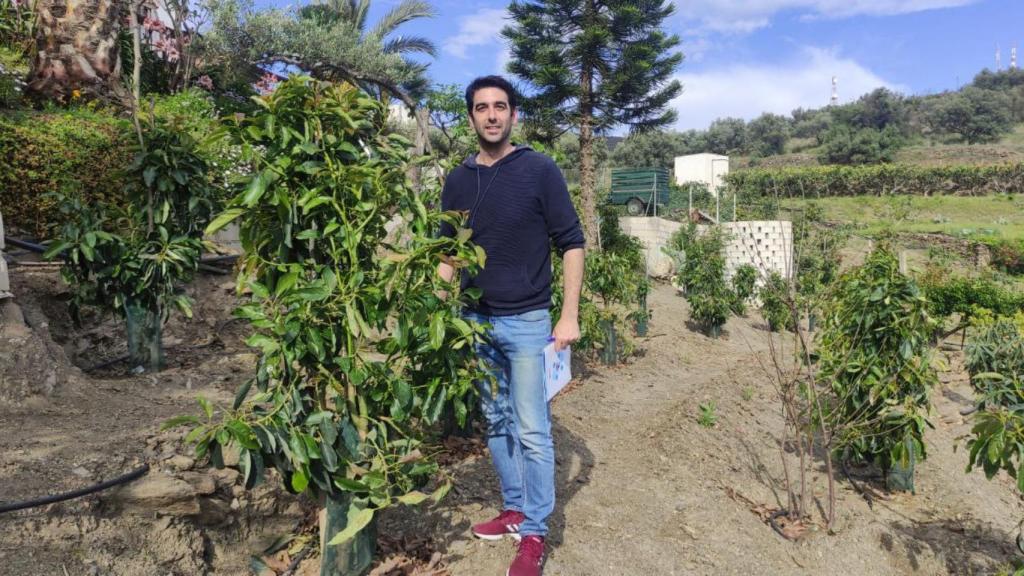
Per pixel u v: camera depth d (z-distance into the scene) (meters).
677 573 2.91
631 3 15.93
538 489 2.59
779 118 81.25
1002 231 33.34
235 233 7.63
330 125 2.31
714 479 4.05
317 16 20.05
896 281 4.04
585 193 16.47
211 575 2.63
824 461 4.83
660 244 17.70
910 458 4.27
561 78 15.79
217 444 2.00
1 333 3.66
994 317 10.18
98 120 6.44
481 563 2.71
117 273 4.26
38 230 5.78
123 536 2.45
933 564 3.43
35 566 2.13
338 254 2.19
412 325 2.22
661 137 59.84
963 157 60.19
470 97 2.53
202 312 5.84
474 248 2.31
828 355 4.32
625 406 5.92
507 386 2.72
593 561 2.89
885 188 45.12
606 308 8.36
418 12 20.95
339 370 2.29
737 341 11.20
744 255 15.82
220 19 14.59
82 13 7.58
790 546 3.34
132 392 3.99
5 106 6.91
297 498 3.13
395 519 3.05
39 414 3.34
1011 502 4.59
